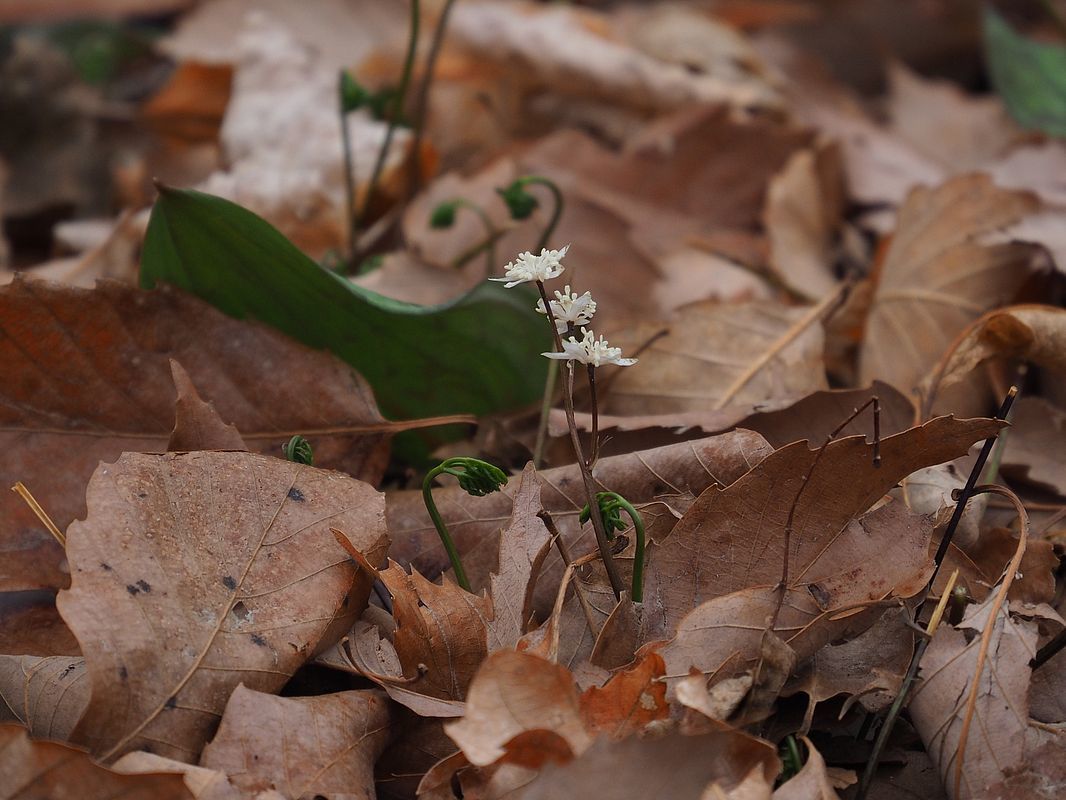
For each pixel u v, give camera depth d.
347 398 0.39
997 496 0.39
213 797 0.33
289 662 0.35
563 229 0.48
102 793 0.33
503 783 0.33
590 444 0.39
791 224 0.51
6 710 0.35
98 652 0.34
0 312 0.37
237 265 0.39
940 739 0.35
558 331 0.35
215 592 0.35
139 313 0.38
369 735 0.34
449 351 0.40
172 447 0.37
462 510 0.38
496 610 0.35
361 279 0.45
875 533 0.36
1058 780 0.34
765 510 0.36
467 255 0.46
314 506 0.36
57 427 0.38
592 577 0.36
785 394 0.41
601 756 0.33
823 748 0.35
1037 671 0.36
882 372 0.44
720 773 0.33
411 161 0.50
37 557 0.37
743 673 0.34
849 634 0.35
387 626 0.36
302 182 0.51
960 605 0.36
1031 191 0.44
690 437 0.39
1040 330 0.40
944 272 0.44
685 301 0.47
